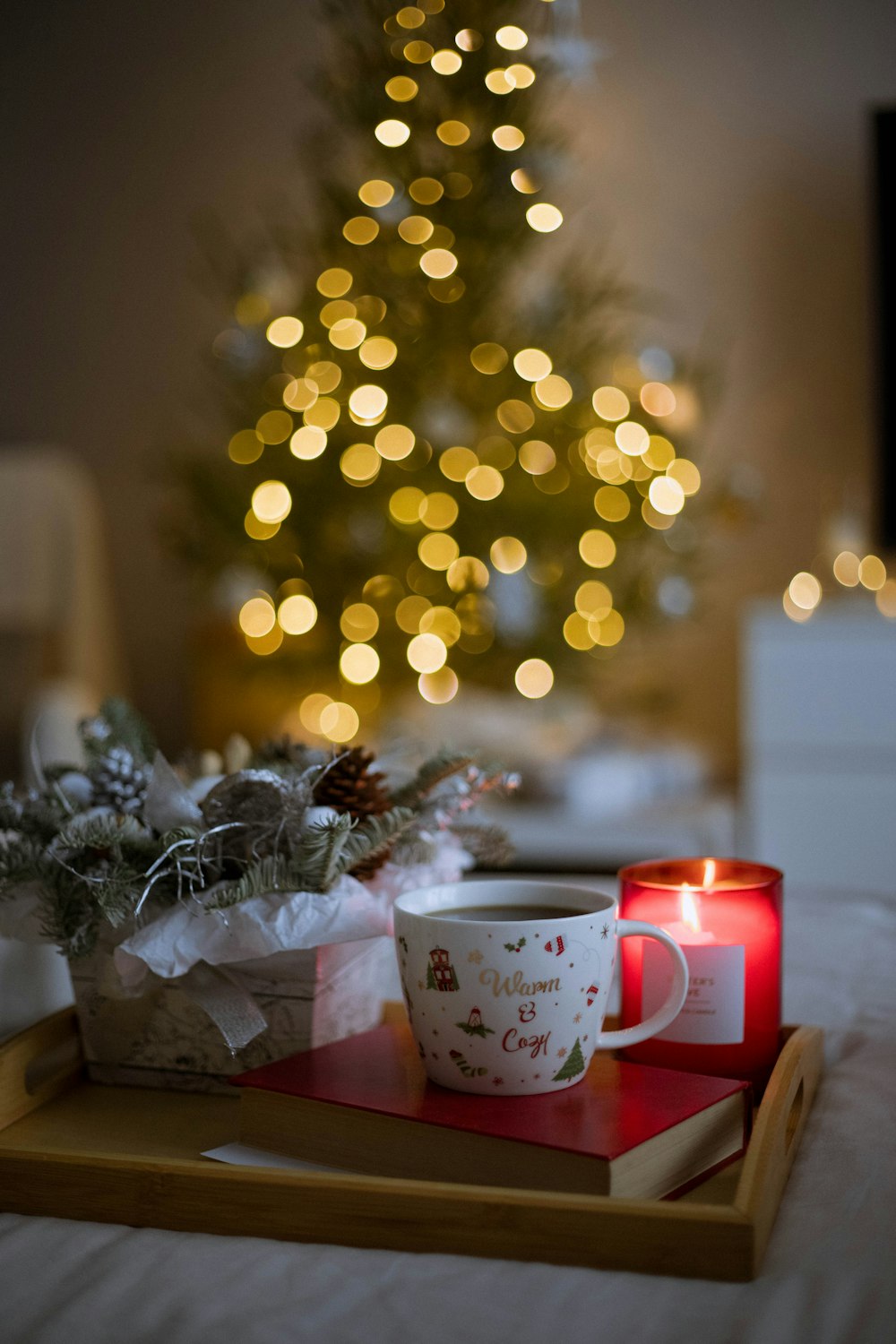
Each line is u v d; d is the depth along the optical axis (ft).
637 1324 1.07
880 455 7.22
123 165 8.64
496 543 6.47
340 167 7.70
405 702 7.32
